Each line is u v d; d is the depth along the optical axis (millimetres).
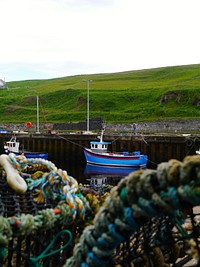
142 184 1864
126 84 97688
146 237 2629
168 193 1795
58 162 38969
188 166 1736
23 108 84438
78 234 3004
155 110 67625
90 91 86125
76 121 68500
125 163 33719
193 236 2582
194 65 118062
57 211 2588
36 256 2713
